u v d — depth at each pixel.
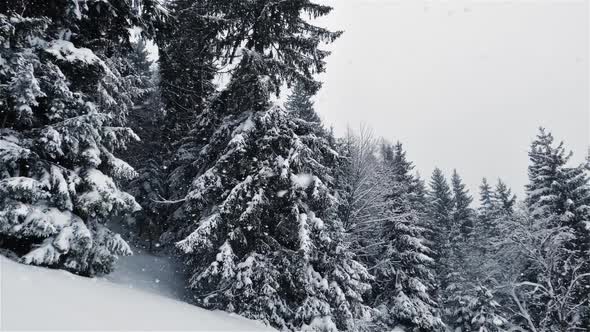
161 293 11.28
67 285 5.91
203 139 13.97
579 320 21.89
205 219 11.42
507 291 24.69
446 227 38.91
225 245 10.28
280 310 10.52
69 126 8.31
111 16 9.98
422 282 23.05
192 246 9.91
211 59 13.52
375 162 22.70
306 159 11.44
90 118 8.48
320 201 11.73
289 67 12.48
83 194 8.55
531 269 24.84
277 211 11.69
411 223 23.30
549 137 26.38
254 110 12.24
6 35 7.26
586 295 22.23
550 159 25.58
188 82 16.81
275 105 11.47
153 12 10.56
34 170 8.15
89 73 9.34
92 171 8.74
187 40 12.66
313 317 10.75
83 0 9.21
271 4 12.21
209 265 11.13
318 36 12.90
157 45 11.75
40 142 8.08
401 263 22.58
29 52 8.07
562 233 22.05
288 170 11.19
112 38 10.66
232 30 12.83
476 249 32.03
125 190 18.61
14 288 4.74
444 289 30.64
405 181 28.67
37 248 7.65
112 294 6.52
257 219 10.60
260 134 11.85
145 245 17.81
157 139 20.25
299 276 10.91
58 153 8.52
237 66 12.34
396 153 30.72
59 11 9.09
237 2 12.48
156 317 5.84
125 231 18.42
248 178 10.77
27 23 7.58
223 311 10.16
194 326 6.13
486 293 24.73
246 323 9.01
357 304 13.14
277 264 11.00
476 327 24.84
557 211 24.48
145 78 24.47
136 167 19.92
